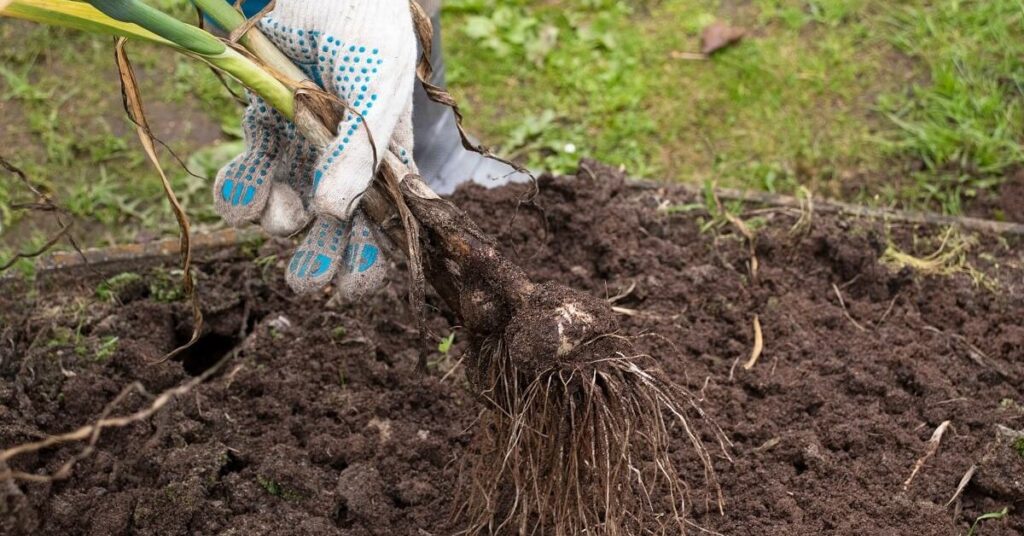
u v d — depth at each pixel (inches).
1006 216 125.6
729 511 84.7
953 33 148.6
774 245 108.7
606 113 143.4
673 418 91.4
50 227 129.0
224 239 110.2
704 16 155.3
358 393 95.5
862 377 94.9
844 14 153.5
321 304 103.5
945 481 87.3
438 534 83.8
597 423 69.9
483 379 75.7
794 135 138.6
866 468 88.4
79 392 93.0
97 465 88.0
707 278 105.1
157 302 104.0
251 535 81.9
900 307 103.7
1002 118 135.6
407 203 71.1
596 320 68.5
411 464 89.6
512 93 147.1
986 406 93.7
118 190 133.5
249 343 99.9
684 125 141.3
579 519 75.4
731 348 99.1
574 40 153.1
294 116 70.2
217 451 88.0
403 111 77.0
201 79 147.6
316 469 87.9
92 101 145.2
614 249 107.0
